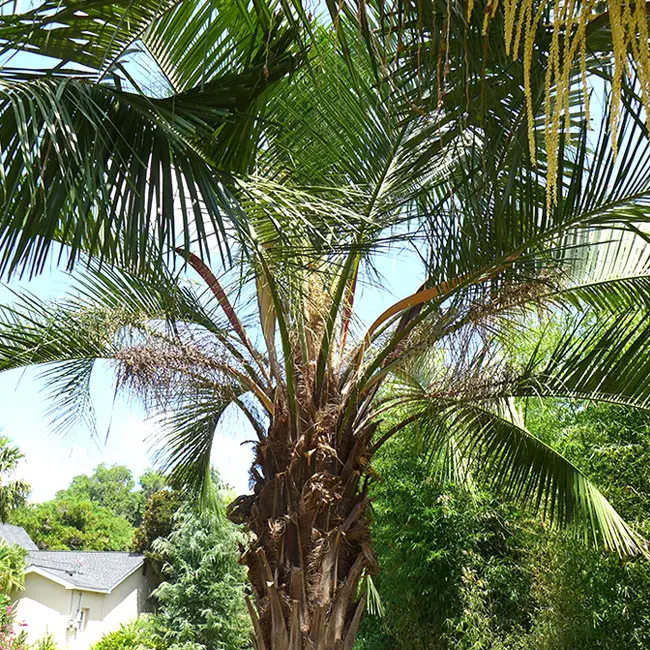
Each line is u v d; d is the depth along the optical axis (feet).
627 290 15.03
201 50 10.63
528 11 2.62
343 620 11.83
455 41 5.85
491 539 29.71
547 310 13.43
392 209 11.25
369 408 13.92
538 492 16.33
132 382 13.12
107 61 7.75
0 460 58.70
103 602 69.46
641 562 19.33
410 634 28.99
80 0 6.29
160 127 6.76
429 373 14.67
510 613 27.12
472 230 10.18
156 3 7.79
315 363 13.26
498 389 14.06
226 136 9.03
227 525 63.41
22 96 6.26
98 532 114.42
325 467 12.46
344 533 12.20
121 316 13.79
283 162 11.48
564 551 21.52
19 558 63.72
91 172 6.25
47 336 14.85
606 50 6.05
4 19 6.25
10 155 6.32
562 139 8.59
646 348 13.89
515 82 6.34
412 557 28.25
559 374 14.30
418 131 10.82
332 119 10.97
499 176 10.37
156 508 77.36
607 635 20.42
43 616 64.69
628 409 20.35
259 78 7.79
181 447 18.04
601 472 20.75
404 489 28.45
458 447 16.96
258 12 7.87
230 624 60.34
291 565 11.98
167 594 62.64
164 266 7.43
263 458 13.16
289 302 12.62
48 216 6.16
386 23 7.76
